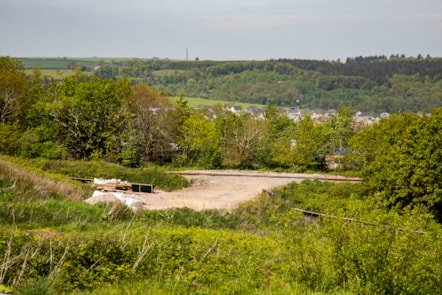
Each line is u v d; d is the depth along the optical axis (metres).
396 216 10.09
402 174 30.94
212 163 53.97
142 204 27.22
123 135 54.31
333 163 59.72
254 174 44.97
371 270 9.68
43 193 23.11
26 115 58.19
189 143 55.69
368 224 9.99
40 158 45.12
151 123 56.00
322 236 11.23
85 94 54.19
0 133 46.34
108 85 55.31
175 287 9.44
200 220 22.86
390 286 9.62
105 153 55.03
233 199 33.66
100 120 54.47
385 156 33.38
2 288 8.27
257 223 25.55
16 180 22.94
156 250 12.16
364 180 35.09
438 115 33.38
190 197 34.09
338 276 10.12
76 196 25.88
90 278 9.56
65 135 53.56
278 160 55.50
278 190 35.94
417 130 32.66
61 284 9.07
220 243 14.98
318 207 30.55
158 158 57.25
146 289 9.06
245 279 10.99
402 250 9.65
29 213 17.70
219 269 11.52
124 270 10.21
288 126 65.75
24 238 11.30
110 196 25.64
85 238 13.07
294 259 10.64
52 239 11.63
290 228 11.08
